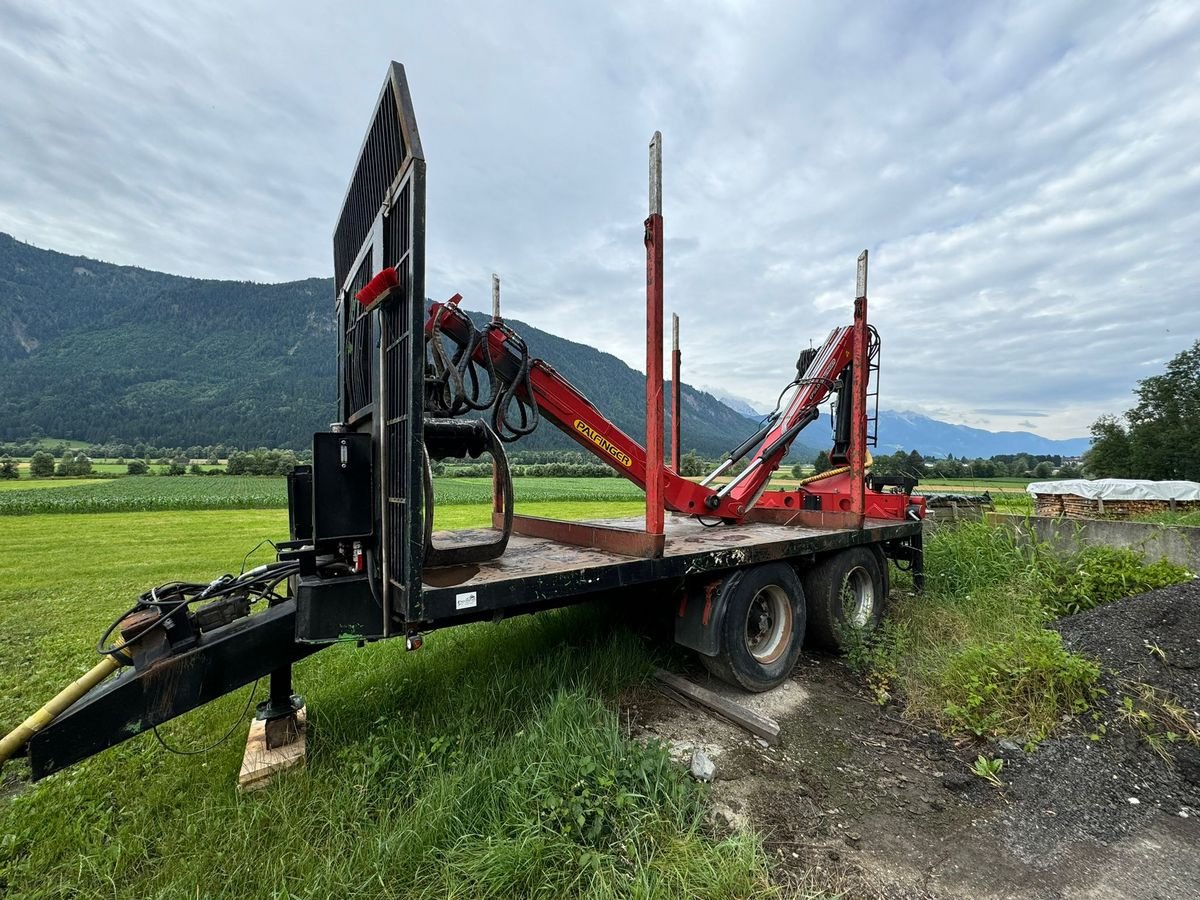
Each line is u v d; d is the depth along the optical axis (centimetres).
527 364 375
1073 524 741
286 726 283
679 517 598
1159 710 337
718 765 296
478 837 227
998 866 232
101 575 805
